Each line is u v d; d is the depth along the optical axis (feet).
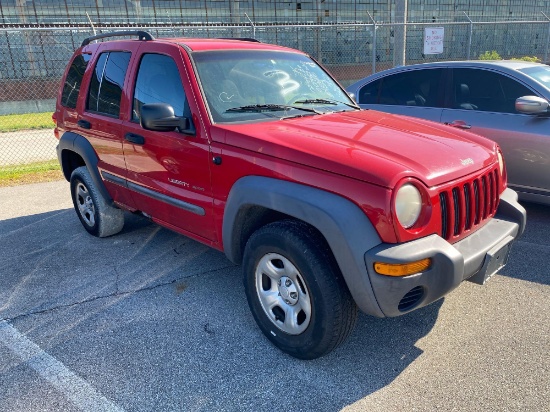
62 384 9.27
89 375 9.52
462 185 9.17
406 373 9.34
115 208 16.07
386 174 8.14
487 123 17.08
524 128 16.25
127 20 61.77
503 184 11.35
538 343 10.10
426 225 8.52
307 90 13.10
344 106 13.24
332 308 8.71
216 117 10.79
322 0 72.90
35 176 26.63
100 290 12.98
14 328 11.24
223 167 10.28
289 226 9.18
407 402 8.55
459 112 17.92
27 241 16.70
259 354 10.07
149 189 12.89
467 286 12.62
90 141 15.16
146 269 14.19
